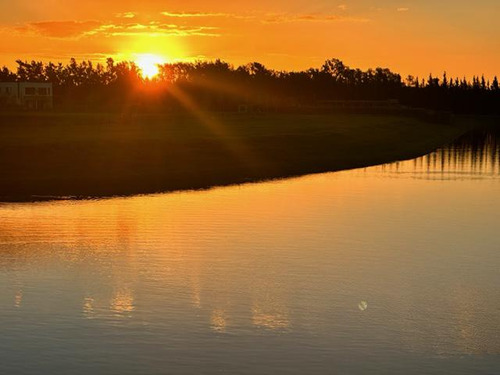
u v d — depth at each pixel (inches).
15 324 764.6
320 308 829.2
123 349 699.4
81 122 3612.2
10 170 2140.7
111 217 1422.2
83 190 1839.3
